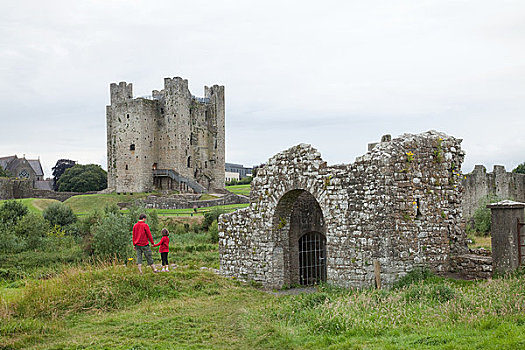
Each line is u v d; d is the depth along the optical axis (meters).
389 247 18.48
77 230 53.03
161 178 101.75
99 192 101.88
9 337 14.42
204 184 109.69
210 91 113.06
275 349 12.52
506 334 10.43
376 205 18.97
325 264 25.33
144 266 23.75
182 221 61.69
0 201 80.88
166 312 17.20
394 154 18.91
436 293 15.02
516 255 16.75
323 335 12.63
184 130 102.62
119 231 40.75
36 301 17.61
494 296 13.64
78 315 17.16
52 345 13.65
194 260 38.06
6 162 158.25
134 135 99.19
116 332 14.91
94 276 19.98
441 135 20.56
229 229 25.70
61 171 152.00
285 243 23.89
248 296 20.59
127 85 102.06
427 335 11.17
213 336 14.29
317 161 21.55
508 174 61.56
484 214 41.28
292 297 18.88
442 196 20.00
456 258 19.36
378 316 13.42
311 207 24.97
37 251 44.12
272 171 23.66
